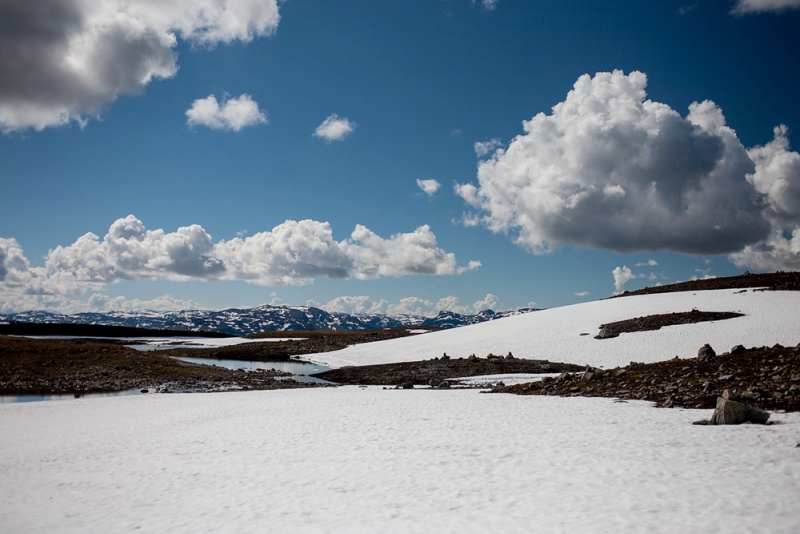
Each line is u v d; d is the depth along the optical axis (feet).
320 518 38.34
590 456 51.57
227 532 36.50
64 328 602.44
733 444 51.98
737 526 30.68
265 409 103.50
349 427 77.97
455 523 35.29
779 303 218.18
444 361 210.79
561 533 31.89
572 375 128.16
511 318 313.32
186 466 58.80
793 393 73.97
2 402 126.41
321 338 394.93
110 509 43.88
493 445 60.03
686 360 123.65
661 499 36.81
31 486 53.16
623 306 266.57
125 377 171.12
